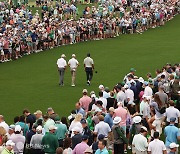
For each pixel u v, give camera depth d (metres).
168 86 74.75
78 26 137.62
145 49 129.88
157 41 140.25
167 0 177.50
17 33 120.69
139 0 169.38
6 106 82.56
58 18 150.00
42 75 103.62
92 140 56.78
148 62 115.25
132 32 151.38
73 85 95.00
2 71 106.75
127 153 60.75
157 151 52.69
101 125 56.81
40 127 55.06
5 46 114.38
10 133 55.69
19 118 58.88
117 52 126.12
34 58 118.75
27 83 97.44
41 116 60.09
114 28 144.75
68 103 83.94
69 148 51.16
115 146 57.19
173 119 56.38
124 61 116.12
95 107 63.72
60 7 163.50
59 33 131.62
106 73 104.69
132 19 151.25
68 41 134.88
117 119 57.38
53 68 109.44
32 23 135.62
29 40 122.25
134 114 64.31
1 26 131.75
